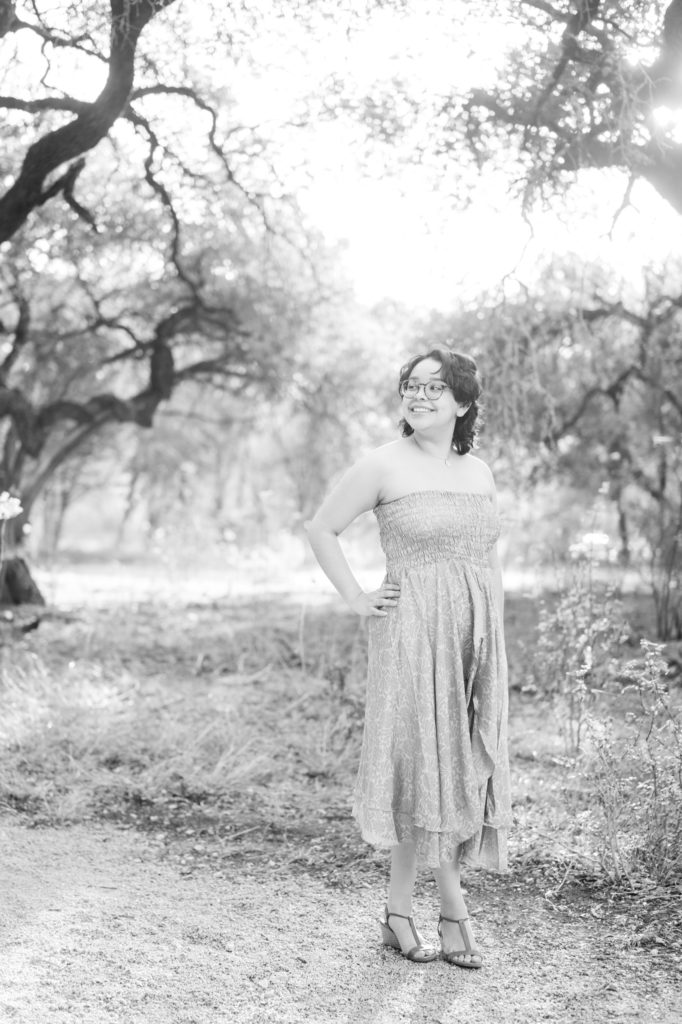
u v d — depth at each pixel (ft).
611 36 19.69
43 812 14.58
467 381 10.19
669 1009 9.14
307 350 42.16
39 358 42.75
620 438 39.09
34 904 11.17
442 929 10.22
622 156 20.94
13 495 37.27
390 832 9.89
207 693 22.22
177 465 73.26
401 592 10.02
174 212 32.37
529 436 30.37
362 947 10.43
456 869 10.28
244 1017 8.86
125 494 75.05
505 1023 8.85
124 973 9.59
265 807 15.11
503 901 11.74
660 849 12.14
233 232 36.45
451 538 10.01
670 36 19.02
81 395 47.83
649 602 35.99
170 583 48.47
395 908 10.35
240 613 36.63
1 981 9.28
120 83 21.79
